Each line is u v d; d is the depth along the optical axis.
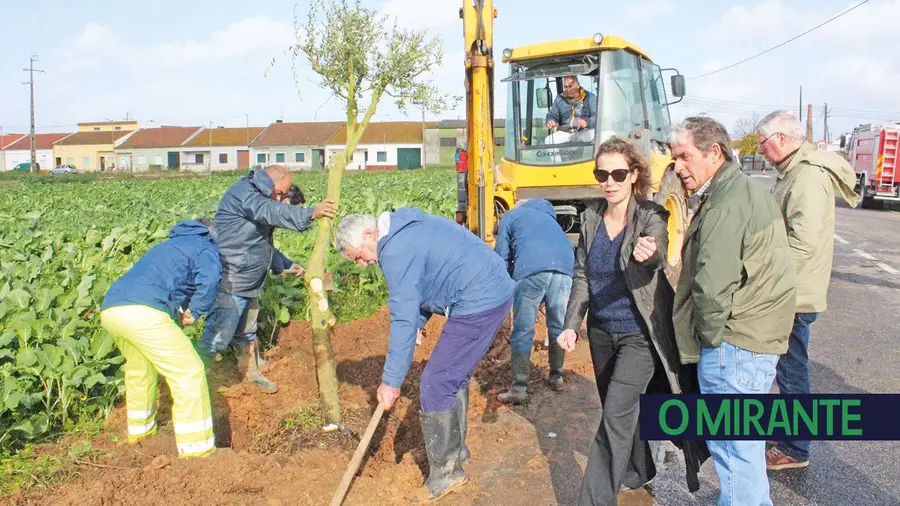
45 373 5.39
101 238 11.80
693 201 3.64
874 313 9.02
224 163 82.25
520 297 6.02
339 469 4.84
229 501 4.19
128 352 4.92
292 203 6.26
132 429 5.12
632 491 4.53
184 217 16.80
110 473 4.55
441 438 4.39
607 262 3.85
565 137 9.84
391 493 4.48
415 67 5.68
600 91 9.55
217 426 5.66
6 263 8.43
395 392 4.17
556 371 6.33
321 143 79.50
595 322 4.00
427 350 7.55
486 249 4.39
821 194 4.35
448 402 4.38
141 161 85.25
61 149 91.19
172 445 5.11
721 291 3.33
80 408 5.67
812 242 4.34
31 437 5.12
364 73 5.59
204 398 4.75
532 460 4.98
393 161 78.94
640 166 3.73
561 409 5.95
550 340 6.25
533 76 9.84
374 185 31.69
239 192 5.79
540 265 5.95
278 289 7.70
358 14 5.46
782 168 4.57
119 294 4.64
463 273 4.23
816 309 4.46
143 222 13.74
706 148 3.44
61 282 7.67
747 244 3.38
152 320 4.61
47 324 5.84
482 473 4.80
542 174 9.90
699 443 3.91
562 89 10.17
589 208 4.05
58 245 11.22
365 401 6.16
